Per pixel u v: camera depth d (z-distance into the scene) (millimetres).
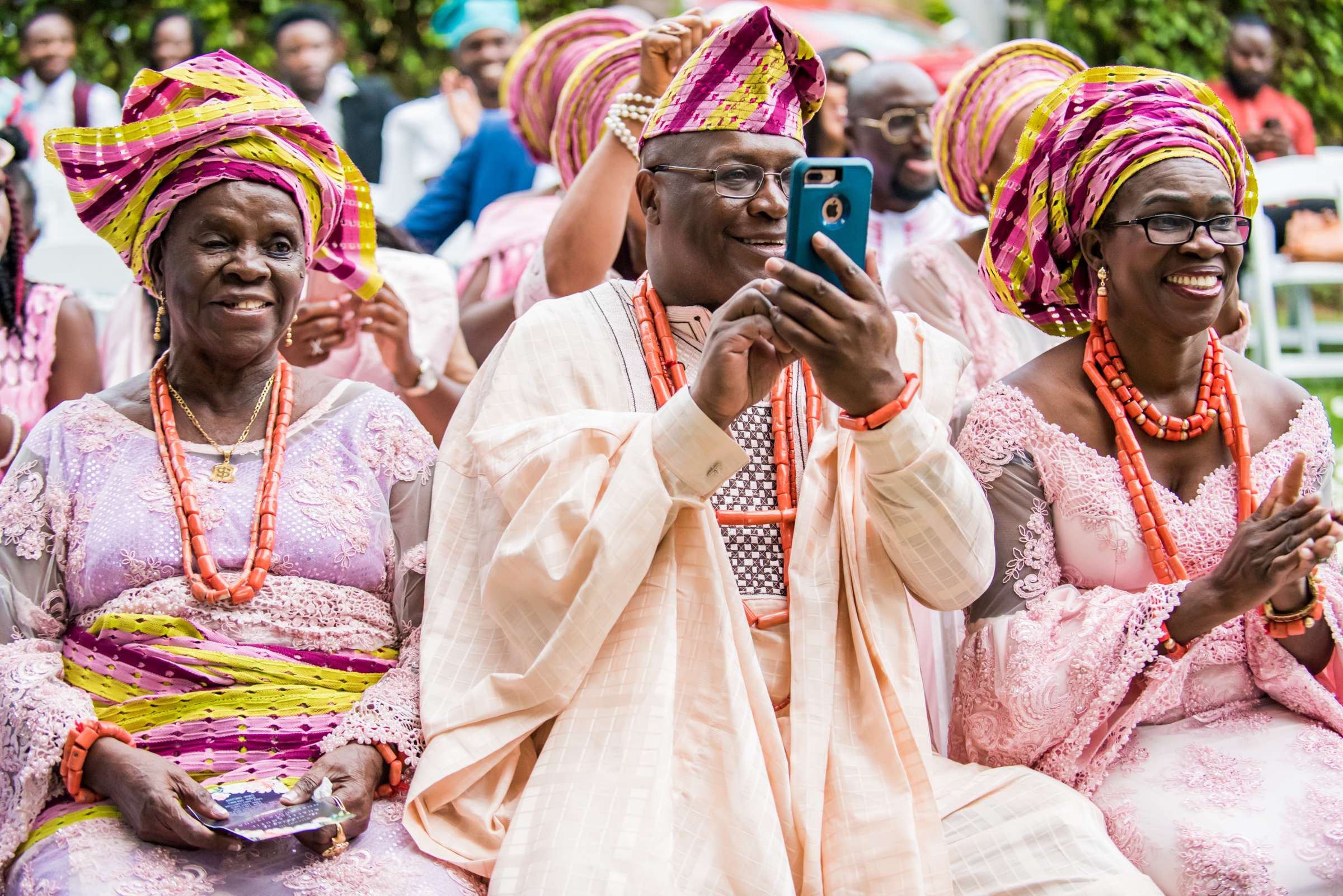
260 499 3744
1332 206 8648
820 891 3334
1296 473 3510
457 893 3316
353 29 12070
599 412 3580
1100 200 3857
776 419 3836
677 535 3531
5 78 10438
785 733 3559
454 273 7203
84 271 6996
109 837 3309
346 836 3365
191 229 3701
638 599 3488
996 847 3463
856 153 6914
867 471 3496
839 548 3670
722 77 3746
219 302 3709
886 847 3355
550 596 3443
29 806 3412
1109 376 3930
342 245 4195
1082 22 11875
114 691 3574
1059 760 3689
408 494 3951
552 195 6836
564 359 3816
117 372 5727
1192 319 3771
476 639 3664
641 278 4062
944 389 3879
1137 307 3844
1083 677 3613
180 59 9508
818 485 3723
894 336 3307
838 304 3193
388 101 9500
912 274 5555
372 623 3811
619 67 5492
